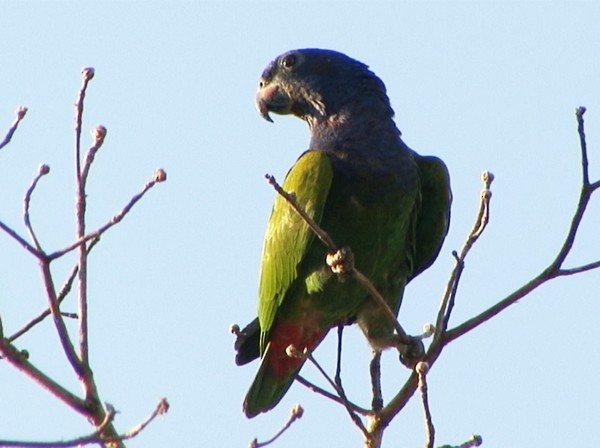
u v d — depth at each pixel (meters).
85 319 7.80
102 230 7.42
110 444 7.32
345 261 9.66
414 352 11.80
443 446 8.88
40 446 6.71
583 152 9.08
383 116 12.74
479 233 9.07
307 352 9.27
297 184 11.88
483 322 9.34
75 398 7.62
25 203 7.51
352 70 13.08
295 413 8.25
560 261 9.27
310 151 12.25
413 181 12.27
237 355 12.89
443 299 9.31
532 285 9.30
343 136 12.48
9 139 7.66
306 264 12.02
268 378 12.40
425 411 8.07
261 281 12.45
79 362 7.71
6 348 7.53
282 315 12.37
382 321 12.40
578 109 9.05
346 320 12.77
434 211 12.77
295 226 11.88
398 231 12.24
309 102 13.19
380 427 9.40
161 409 6.94
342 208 12.02
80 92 7.75
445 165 12.78
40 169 7.54
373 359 9.86
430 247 12.88
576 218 9.20
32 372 7.57
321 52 13.41
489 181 8.95
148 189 7.39
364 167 12.12
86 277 7.86
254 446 8.16
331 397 9.86
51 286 7.58
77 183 7.78
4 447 6.67
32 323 8.12
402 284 12.65
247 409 12.24
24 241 7.44
